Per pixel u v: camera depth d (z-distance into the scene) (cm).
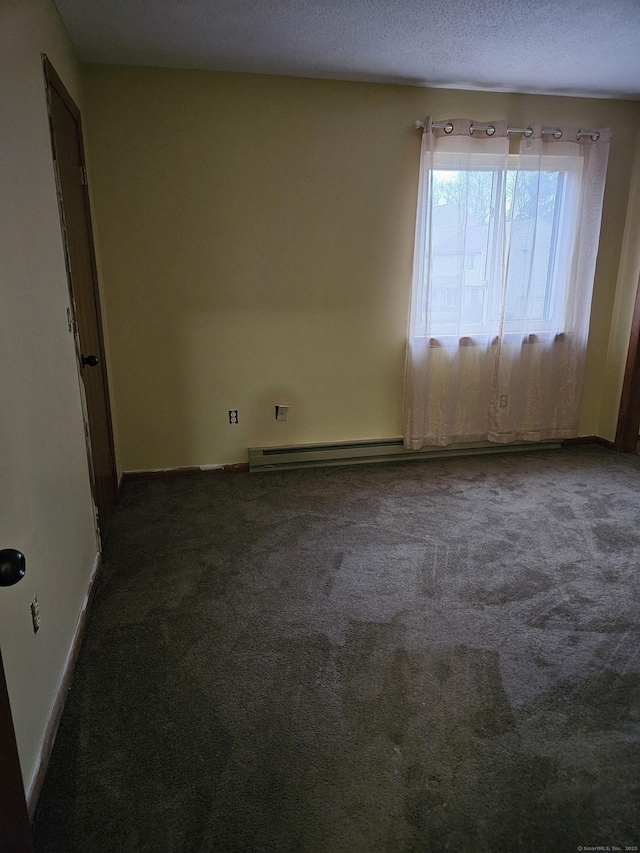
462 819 127
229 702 162
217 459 357
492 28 248
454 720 156
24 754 127
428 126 319
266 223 326
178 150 306
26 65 170
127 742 148
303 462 366
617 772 139
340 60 286
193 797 132
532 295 363
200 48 270
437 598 216
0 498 120
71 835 123
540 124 334
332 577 231
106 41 260
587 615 205
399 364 368
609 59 285
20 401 141
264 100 309
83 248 257
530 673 175
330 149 324
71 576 186
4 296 133
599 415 413
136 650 185
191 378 340
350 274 345
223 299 332
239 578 230
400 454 382
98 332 283
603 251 382
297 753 145
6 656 118
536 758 143
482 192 337
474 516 291
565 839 123
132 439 341
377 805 130
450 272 346
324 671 175
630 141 365
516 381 372
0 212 135
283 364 350
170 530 276
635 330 373
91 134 294
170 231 316
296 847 121
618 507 302
